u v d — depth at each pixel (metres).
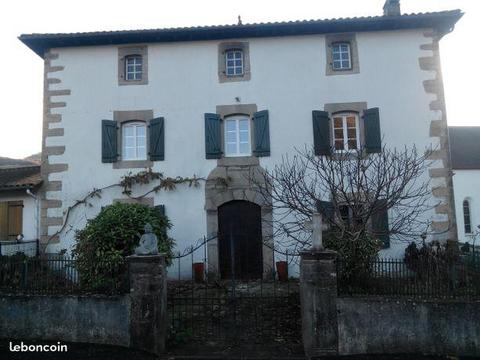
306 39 12.77
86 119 12.90
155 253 6.99
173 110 12.76
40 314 7.25
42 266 7.85
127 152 12.91
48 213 12.63
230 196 12.34
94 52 13.14
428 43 12.59
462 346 6.60
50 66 13.16
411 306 6.70
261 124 12.43
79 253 8.32
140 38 12.88
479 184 21.70
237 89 12.72
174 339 7.07
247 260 12.28
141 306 6.77
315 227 6.93
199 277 11.61
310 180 11.74
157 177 12.48
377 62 12.59
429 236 11.84
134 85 12.93
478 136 23.84
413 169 9.51
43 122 12.99
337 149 11.98
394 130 12.33
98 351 6.66
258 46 12.84
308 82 12.62
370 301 6.71
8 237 12.93
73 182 12.69
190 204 12.41
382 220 11.41
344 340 6.64
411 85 12.47
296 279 11.74
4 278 7.68
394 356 6.52
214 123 12.55
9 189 12.78
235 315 7.70
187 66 12.89
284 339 7.19
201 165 12.51
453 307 6.68
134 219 8.66
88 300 7.12
